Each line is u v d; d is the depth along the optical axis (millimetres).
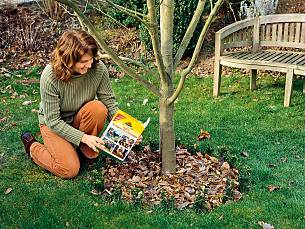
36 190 2502
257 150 3074
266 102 3973
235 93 4211
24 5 5637
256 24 4270
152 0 2053
